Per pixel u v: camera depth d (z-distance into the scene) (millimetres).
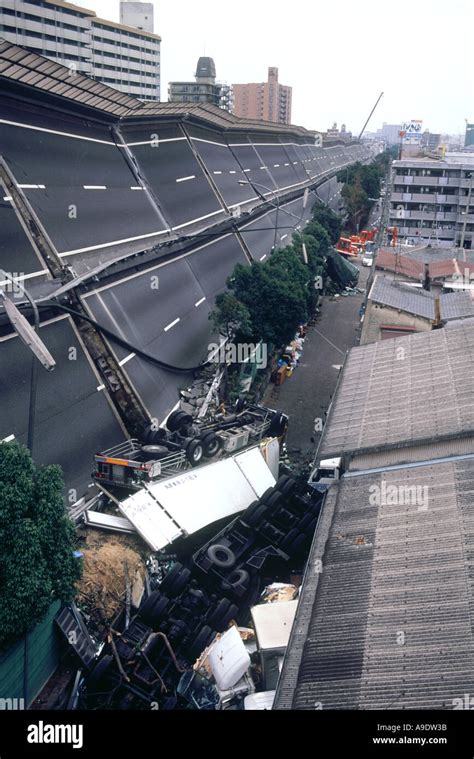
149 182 67062
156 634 24297
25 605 20266
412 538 23609
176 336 49656
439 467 28078
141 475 31703
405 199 102125
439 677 17672
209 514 30984
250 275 52688
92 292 43812
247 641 25500
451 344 40281
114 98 60969
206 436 34969
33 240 42656
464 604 19922
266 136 140875
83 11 125938
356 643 19547
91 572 27141
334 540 24828
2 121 47906
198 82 175375
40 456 32469
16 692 21719
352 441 31328
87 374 39094
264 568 30312
